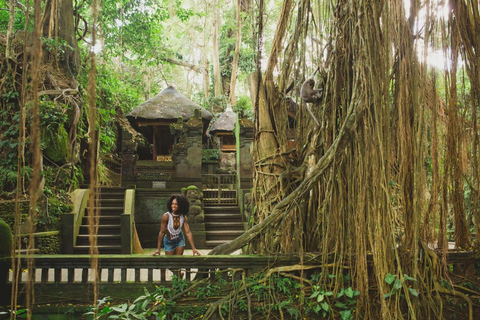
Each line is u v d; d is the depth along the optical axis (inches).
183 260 159.5
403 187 148.6
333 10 173.9
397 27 143.3
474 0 149.0
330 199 158.7
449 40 155.0
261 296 153.4
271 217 169.0
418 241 148.5
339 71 169.8
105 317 149.9
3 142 329.1
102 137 529.0
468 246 177.6
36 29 57.7
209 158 776.3
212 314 149.2
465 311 149.5
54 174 378.6
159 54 717.9
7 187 326.0
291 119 325.4
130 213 361.7
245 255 163.5
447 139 155.4
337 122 177.6
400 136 142.6
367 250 159.9
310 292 155.4
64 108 393.1
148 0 555.8
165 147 687.1
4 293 153.7
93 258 64.7
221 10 942.4
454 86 149.4
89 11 460.1
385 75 141.8
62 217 336.2
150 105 656.4
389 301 136.9
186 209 195.6
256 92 199.3
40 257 155.4
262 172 191.2
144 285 158.7
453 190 175.2
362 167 147.2
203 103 994.7
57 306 151.5
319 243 174.1
